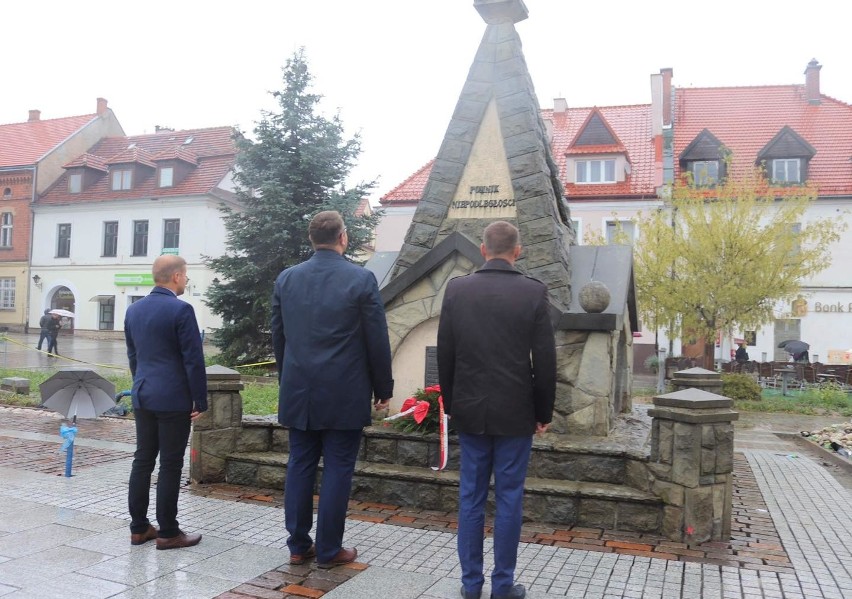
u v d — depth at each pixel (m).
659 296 20.16
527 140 6.98
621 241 23.03
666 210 27.69
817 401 17.75
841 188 27.72
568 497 5.29
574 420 6.14
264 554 4.53
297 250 19.38
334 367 4.16
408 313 6.88
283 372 4.31
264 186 18.78
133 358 4.70
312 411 4.14
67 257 39.09
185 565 4.28
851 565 4.61
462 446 4.02
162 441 4.55
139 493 4.60
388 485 5.84
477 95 7.29
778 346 25.83
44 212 39.78
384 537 4.96
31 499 5.74
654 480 5.18
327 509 4.23
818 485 7.53
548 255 6.62
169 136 42.00
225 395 6.52
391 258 8.04
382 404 4.42
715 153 29.48
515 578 4.21
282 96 19.50
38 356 23.83
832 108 31.72
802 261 19.81
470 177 7.16
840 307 27.16
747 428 13.59
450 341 4.05
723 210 20.59
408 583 4.09
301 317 4.27
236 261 19.59
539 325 3.91
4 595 3.73
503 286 3.98
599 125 30.00
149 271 36.78
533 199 6.81
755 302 19.41
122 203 37.50
